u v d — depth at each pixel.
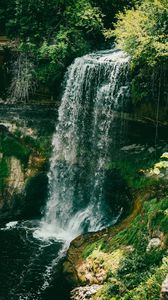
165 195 10.40
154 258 9.09
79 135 13.57
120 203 12.45
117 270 9.28
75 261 10.36
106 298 8.89
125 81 12.08
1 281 10.81
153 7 11.02
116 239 10.20
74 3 14.05
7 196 14.08
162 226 9.41
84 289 9.45
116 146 13.01
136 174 12.19
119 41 11.60
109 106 12.58
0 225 13.66
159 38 10.84
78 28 14.02
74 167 13.90
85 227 13.19
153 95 11.70
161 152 12.16
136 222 10.14
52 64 13.63
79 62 13.05
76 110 13.38
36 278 10.91
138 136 12.69
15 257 11.81
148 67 11.39
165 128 12.02
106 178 13.08
